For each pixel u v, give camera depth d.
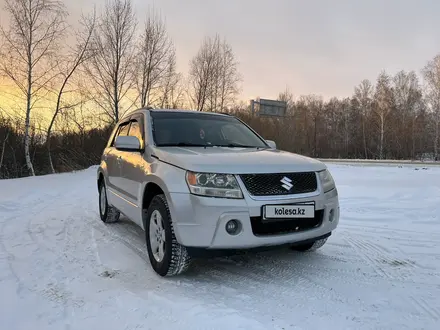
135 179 4.00
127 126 5.12
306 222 3.30
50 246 4.36
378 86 49.38
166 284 3.16
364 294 2.98
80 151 22.53
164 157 3.45
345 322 2.50
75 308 2.67
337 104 58.38
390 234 4.96
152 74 26.02
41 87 16.77
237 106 42.31
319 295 2.96
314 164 3.50
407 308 2.73
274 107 47.59
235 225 2.97
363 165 22.72
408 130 45.31
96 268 3.58
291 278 3.34
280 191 3.09
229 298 2.88
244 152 3.67
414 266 3.68
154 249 3.51
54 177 14.30
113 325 2.41
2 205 7.14
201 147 3.94
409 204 6.93
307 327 2.42
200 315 2.54
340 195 8.20
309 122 53.06
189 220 2.98
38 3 15.81
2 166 16.23
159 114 4.53
